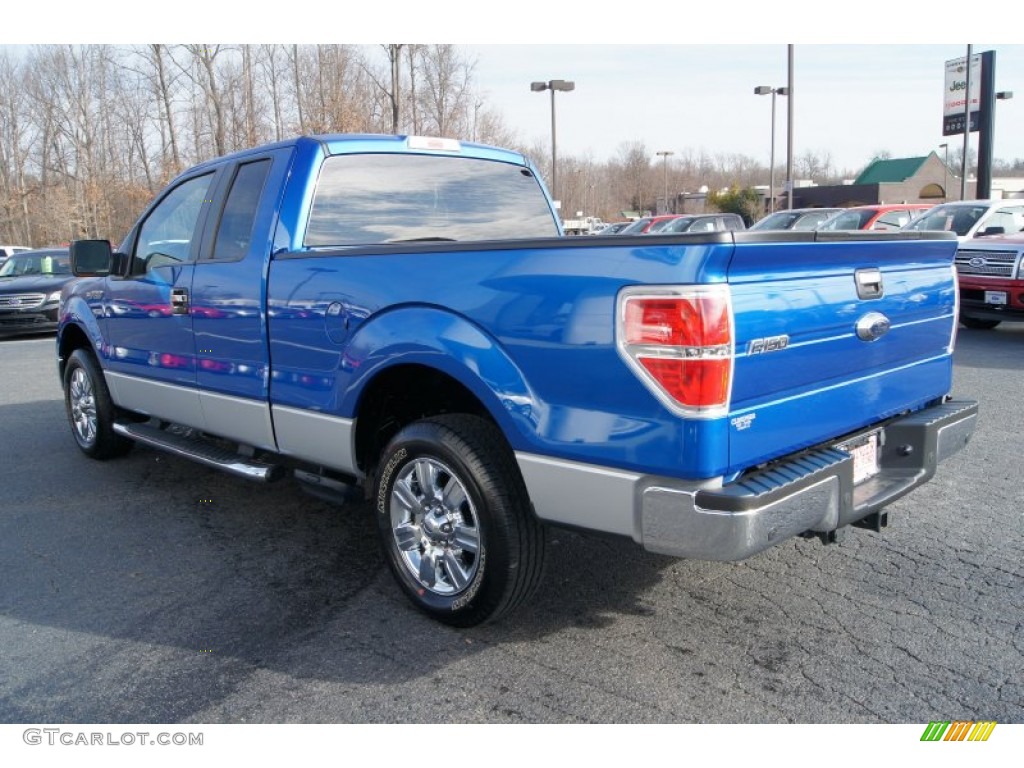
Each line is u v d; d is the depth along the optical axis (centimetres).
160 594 394
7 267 1578
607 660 327
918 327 369
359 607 378
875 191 4928
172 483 568
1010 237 1112
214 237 465
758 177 8338
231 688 313
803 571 404
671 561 418
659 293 269
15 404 849
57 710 301
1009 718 285
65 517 502
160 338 501
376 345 354
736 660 325
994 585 383
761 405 286
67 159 4972
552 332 296
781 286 288
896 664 320
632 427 280
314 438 400
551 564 417
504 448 333
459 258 328
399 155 466
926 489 520
